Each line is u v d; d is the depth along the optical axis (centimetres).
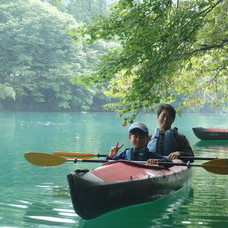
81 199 422
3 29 4753
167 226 434
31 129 1869
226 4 834
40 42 4866
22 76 4994
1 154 1016
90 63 5541
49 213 475
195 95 1051
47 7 5119
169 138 646
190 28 670
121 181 468
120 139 1445
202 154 1105
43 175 734
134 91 694
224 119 3550
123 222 450
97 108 5862
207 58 991
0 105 4766
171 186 580
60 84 5009
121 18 730
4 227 419
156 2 700
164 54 682
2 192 587
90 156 636
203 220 458
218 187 648
